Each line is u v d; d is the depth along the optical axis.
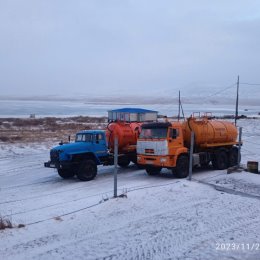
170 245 8.34
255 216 10.54
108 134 19.70
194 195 13.23
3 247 8.39
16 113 120.31
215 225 9.73
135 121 22.28
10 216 11.21
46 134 41.50
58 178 18.28
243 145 32.31
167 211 11.20
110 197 13.22
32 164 22.81
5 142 33.53
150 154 17.62
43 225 10.10
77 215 11.04
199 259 7.50
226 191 13.93
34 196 14.22
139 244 8.43
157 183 16.19
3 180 17.89
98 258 7.68
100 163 18.30
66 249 8.23
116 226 9.81
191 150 16.50
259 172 17.91
